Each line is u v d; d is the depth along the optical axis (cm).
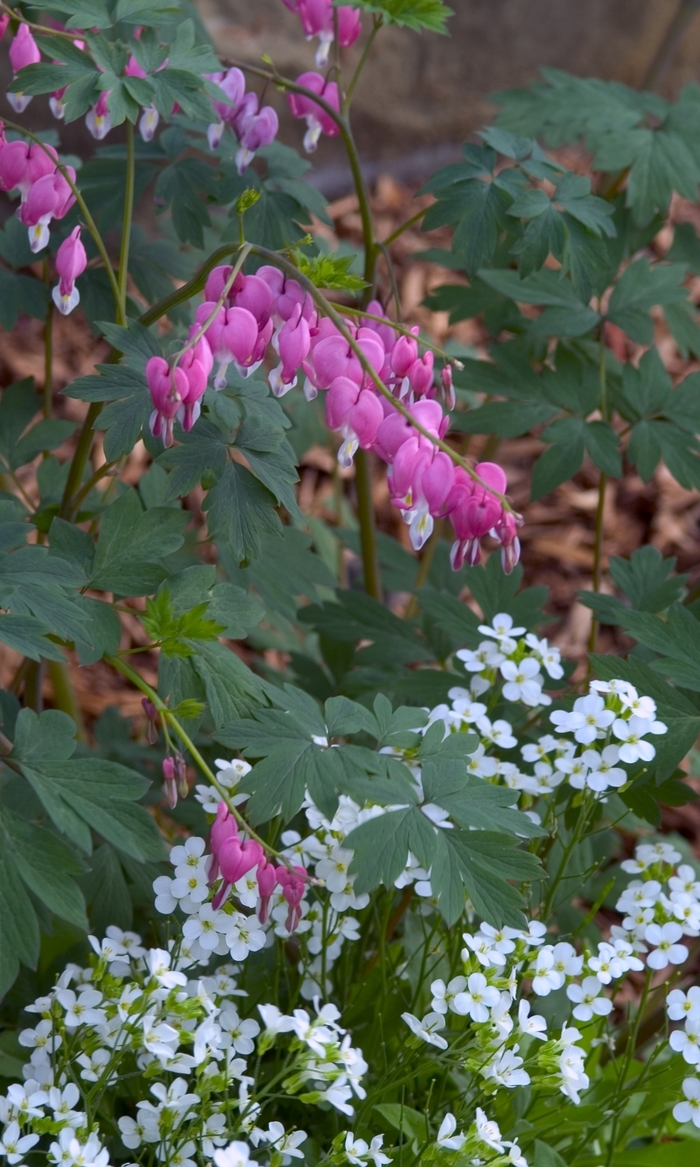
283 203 123
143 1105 105
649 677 112
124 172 125
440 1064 110
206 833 121
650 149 130
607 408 131
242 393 112
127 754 132
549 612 190
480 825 105
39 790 104
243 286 106
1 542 108
